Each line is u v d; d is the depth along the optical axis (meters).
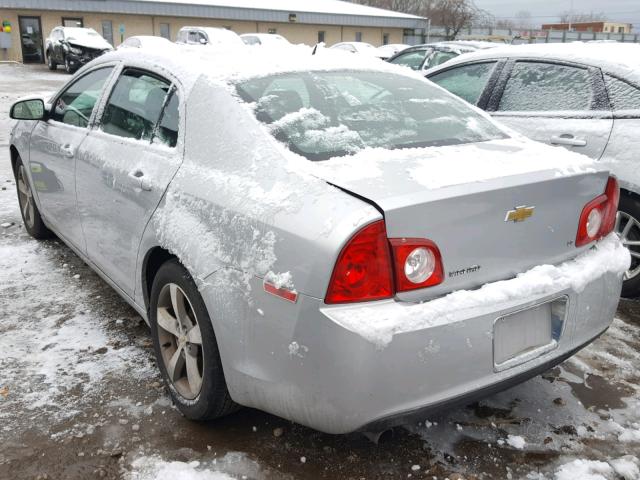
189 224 2.44
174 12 34.34
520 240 2.24
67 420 2.64
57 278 4.17
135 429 2.59
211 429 2.60
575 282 2.33
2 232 5.16
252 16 36.75
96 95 3.69
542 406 2.80
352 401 1.95
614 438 2.59
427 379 1.99
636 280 3.93
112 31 33.50
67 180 3.76
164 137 2.86
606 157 3.92
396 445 2.51
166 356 2.77
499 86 4.75
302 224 2.01
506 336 2.19
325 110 2.63
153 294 2.77
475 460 2.43
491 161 2.37
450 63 5.25
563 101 4.31
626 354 3.29
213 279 2.27
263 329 2.10
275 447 2.49
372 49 22.58
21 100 4.04
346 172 2.15
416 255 1.99
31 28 31.39
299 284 1.98
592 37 50.38
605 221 2.58
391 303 1.97
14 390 2.84
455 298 2.04
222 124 2.52
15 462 2.38
